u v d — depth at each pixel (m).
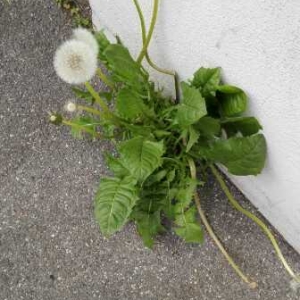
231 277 0.55
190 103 0.46
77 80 0.46
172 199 0.56
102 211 0.49
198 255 0.56
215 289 0.55
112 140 0.59
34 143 0.63
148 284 0.56
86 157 0.62
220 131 0.50
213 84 0.47
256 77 0.42
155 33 0.53
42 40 0.67
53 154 0.62
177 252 0.56
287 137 0.43
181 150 0.54
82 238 0.59
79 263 0.58
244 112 0.48
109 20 0.62
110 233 0.49
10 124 0.65
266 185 0.51
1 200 0.62
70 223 0.60
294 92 0.38
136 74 0.49
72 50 0.45
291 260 0.54
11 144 0.64
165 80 0.58
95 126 0.59
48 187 0.61
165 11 0.49
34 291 0.58
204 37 0.46
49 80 0.65
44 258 0.59
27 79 0.66
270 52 0.38
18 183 0.62
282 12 0.35
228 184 0.58
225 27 0.42
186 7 0.46
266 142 0.47
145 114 0.51
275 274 0.54
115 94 0.60
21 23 0.68
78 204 0.60
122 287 0.56
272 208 0.53
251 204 0.57
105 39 0.52
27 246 0.60
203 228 0.56
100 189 0.51
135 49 0.60
